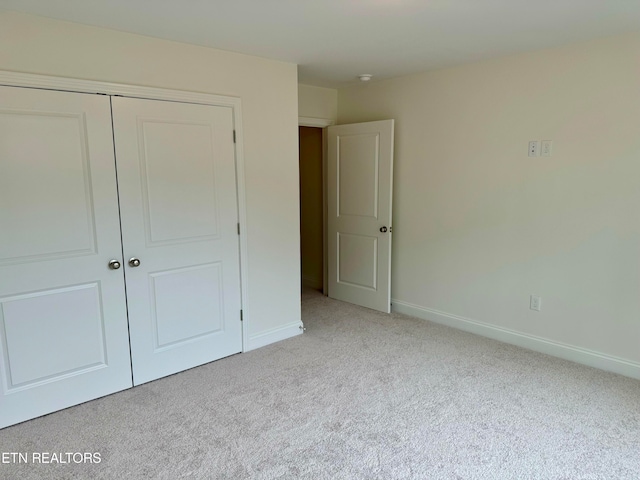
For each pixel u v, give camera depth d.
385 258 4.29
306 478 1.99
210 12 2.29
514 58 3.26
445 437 2.28
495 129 3.45
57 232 2.47
